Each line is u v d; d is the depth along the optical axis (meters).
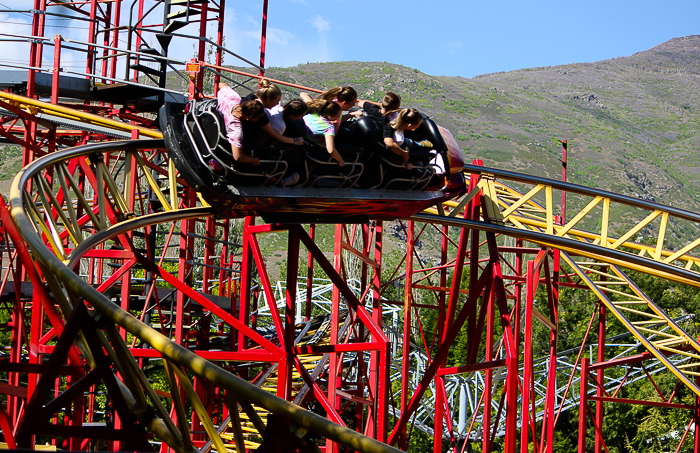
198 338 17.78
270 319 33.91
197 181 8.37
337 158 8.85
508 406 12.07
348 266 40.31
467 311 12.63
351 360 22.19
